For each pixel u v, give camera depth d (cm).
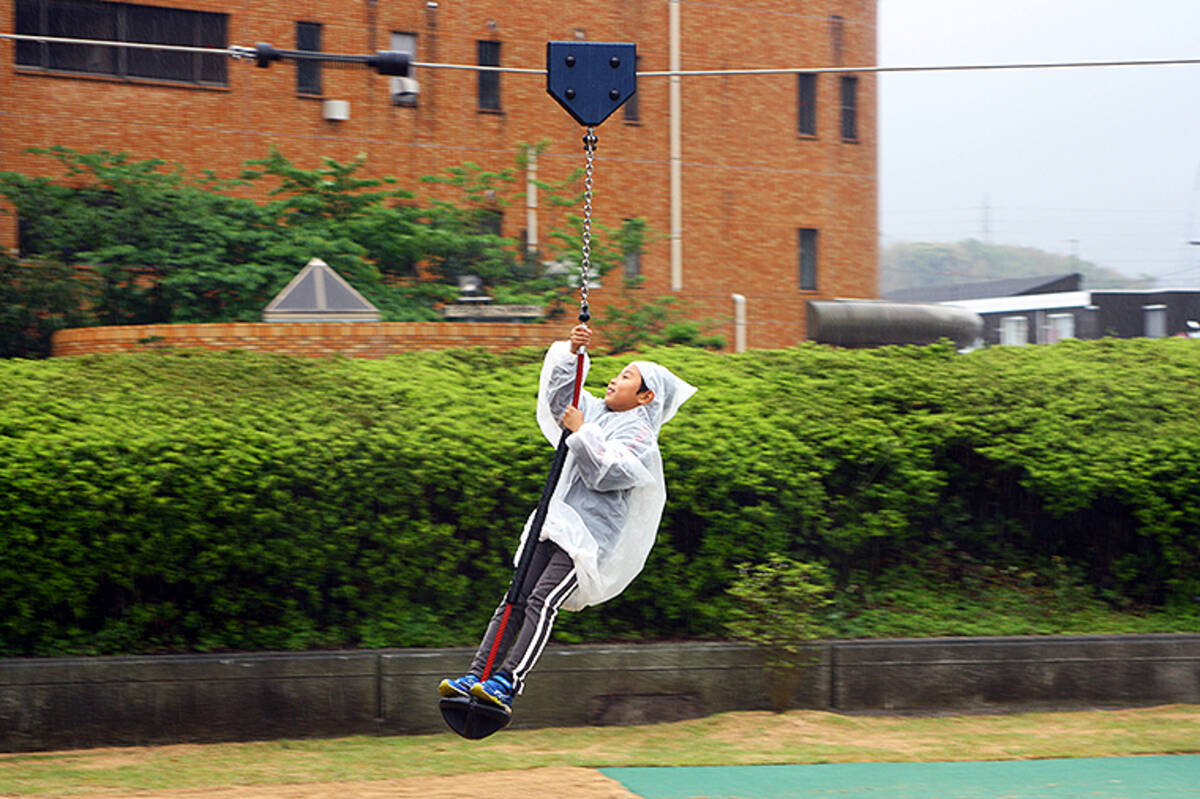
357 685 1355
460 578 1456
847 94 5628
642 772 1188
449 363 1844
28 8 4031
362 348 2325
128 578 1366
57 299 2858
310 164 4469
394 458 1426
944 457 1727
